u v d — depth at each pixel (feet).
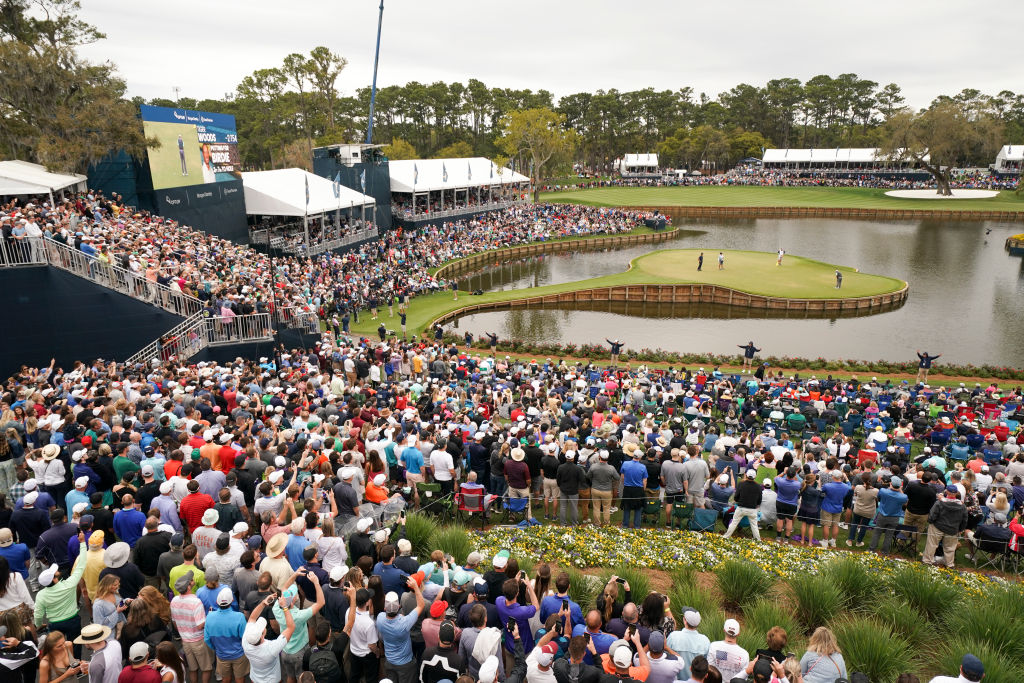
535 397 71.46
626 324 166.61
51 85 128.98
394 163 272.92
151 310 88.07
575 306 185.68
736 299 186.39
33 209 92.32
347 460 39.78
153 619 26.14
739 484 45.24
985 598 36.09
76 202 108.17
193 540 31.55
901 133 395.14
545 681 23.20
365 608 26.63
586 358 130.72
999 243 278.46
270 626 26.02
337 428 48.55
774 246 276.41
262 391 66.28
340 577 27.61
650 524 49.88
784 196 431.84
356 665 26.71
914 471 48.67
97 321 85.87
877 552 45.52
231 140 169.07
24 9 144.05
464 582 28.37
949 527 42.16
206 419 53.57
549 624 25.13
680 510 47.42
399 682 26.53
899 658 30.48
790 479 45.88
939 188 408.46
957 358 137.80
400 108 525.75
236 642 25.88
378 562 32.53
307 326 103.30
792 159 529.04
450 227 248.11
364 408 58.08
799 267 219.20
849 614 36.17
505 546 42.50
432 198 278.67
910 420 76.95
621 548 43.39
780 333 157.48
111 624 26.40
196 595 26.76
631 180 506.07
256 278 115.65
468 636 25.23
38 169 120.26
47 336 83.97
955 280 211.00
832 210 372.58
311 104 402.52
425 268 198.80
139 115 136.67
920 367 118.83
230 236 169.27
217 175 162.50
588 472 48.19
